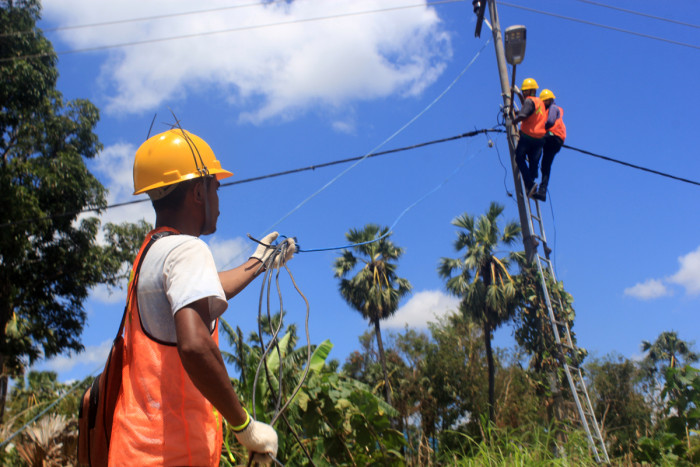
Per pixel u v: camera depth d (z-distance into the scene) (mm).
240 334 2648
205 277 1578
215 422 1633
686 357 29938
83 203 19453
